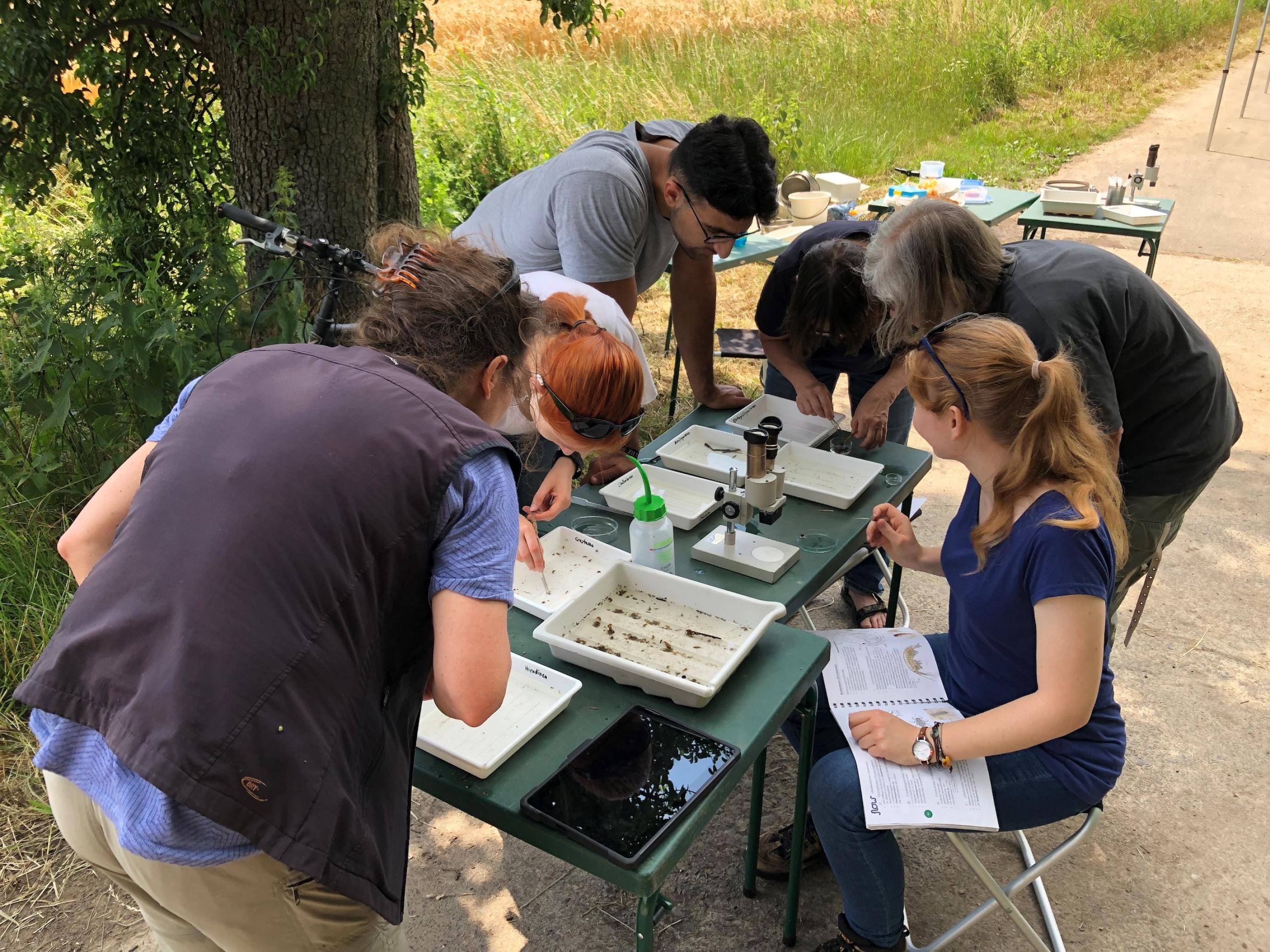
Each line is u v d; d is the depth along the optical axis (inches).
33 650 107.0
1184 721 106.3
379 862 43.1
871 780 62.1
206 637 37.9
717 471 93.6
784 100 325.1
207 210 163.0
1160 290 75.2
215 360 122.6
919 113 381.1
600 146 94.2
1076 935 81.0
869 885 65.3
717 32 429.1
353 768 41.9
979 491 67.4
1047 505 57.2
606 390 64.9
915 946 78.7
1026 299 69.8
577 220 91.0
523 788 54.6
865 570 120.5
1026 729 57.4
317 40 141.1
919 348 61.4
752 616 68.5
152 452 45.3
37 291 132.0
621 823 51.2
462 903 85.8
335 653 40.3
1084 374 68.6
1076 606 55.3
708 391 112.8
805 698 67.3
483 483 43.4
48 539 119.3
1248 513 149.2
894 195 202.7
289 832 38.9
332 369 44.4
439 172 251.6
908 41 436.8
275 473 40.1
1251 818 93.2
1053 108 429.1
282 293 126.6
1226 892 85.1
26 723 103.4
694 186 87.7
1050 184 211.0
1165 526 82.4
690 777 54.1
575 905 85.1
